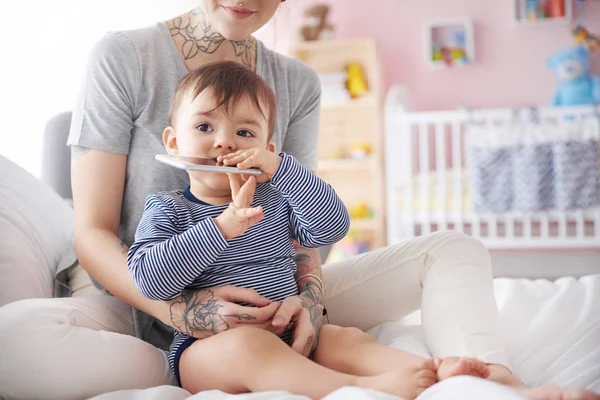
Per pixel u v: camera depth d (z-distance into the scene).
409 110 4.24
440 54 4.40
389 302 1.33
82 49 3.02
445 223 3.72
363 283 1.33
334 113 4.49
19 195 1.47
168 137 1.24
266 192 1.22
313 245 1.22
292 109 1.48
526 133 3.53
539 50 4.32
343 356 1.07
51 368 0.96
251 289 1.09
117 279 1.16
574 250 4.11
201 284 1.13
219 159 1.09
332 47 4.39
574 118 3.72
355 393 0.80
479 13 4.38
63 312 1.05
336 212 1.16
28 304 1.03
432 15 4.44
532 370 1.10
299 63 1.52
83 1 3.03
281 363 0.96
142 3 3.03
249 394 0.86
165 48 1.35
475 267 1.20
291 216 1.22
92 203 1.25
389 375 0.90
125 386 1.02
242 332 0.99
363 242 4.18
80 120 1.28
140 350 1.07
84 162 1.27
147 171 1.30
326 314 1.27
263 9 1.27
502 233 3.91
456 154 3.67
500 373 0.87
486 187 3.57
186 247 1.03
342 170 4.50
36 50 3.00
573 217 3.60
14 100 2.99
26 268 1.24
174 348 1.11
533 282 1.55
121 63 1.29
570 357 1.11
